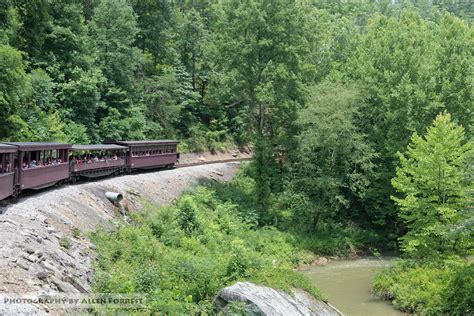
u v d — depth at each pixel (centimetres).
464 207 2448
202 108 6706
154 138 5400
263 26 4047
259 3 4034
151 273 1717
